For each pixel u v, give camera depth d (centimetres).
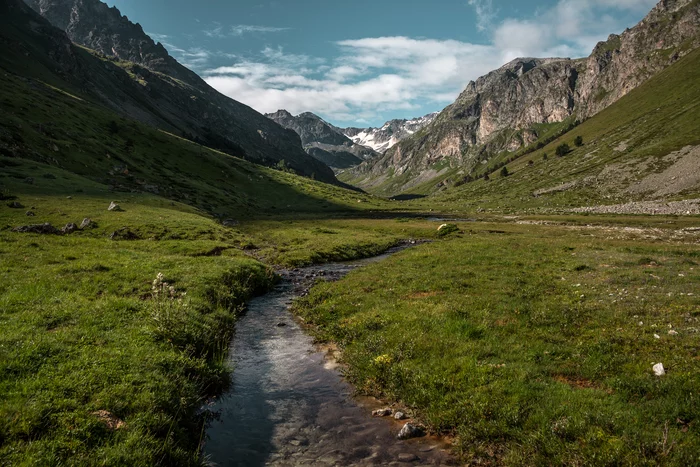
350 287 2600
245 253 4231
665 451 803
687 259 2911
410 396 1193
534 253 3491
